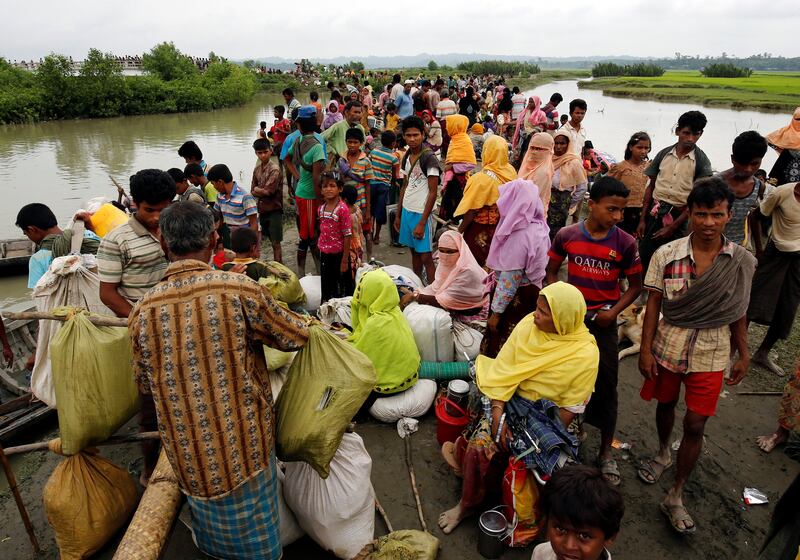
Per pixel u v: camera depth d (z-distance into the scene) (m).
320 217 5.29
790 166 5.65
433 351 4.34
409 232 5.78
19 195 13.57
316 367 2.53
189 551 2.93
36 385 3.21
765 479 3.54
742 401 4.36
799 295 4.41
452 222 6.74
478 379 3.13
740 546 3.03
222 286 2.07
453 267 4.67
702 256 2.93
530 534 2.91
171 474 2.67
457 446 3.31
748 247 6.16
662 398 3.27
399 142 11.92
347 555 2.83
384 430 3.96
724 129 24.55
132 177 2.99
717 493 3.42
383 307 3.96
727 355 2.97
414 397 3.98
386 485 3.44
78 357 2.60
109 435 2.76
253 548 2.43
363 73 45.19
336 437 2.47
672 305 3.02
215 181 5.85
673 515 3.11
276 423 2.53
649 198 5.45
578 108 8.29
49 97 30.73
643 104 41.94
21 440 3.97
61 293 3.32
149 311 2.04
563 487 1.82
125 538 2.36
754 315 4.61
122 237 3.02
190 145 6.53
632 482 3.50
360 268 5.43
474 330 4.54
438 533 3.05
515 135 12.59
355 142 6.59
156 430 3.22
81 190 14.21
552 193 6.25
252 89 43.16
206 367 2.07
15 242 8.84
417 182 5.64
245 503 2.32
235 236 4.54
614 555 2.96
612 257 3.22
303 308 4.98
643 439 3.92
